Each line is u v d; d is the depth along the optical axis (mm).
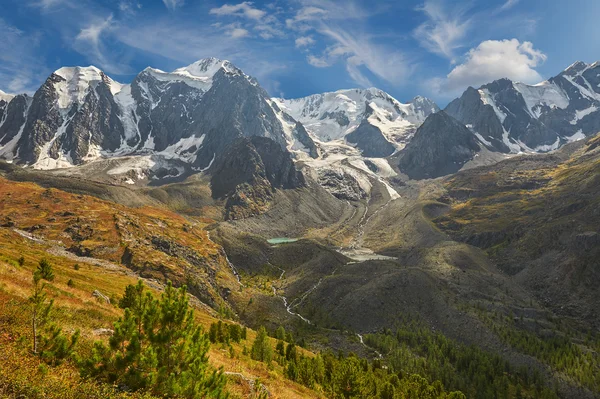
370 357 172250
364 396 64000
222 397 24250
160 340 21875
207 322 110062
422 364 163375
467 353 170500
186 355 22500
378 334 195000
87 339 31516
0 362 18766
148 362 20875
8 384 17266
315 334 198250
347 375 62438
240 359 60406
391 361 162375
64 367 21938
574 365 165250
